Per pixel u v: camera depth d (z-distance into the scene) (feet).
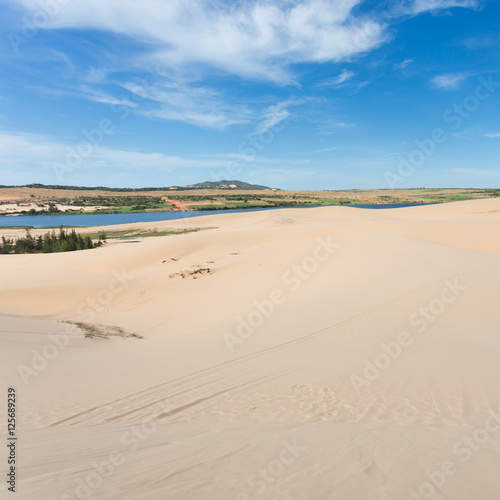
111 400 25.82
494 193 616.80
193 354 38.93
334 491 12.05
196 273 92.22
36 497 11.15
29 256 145.48
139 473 13.42
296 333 42.09
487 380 25.50
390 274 61.98
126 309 73.20
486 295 45.60
